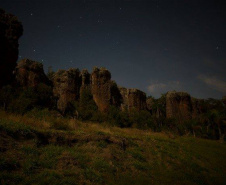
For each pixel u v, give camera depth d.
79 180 8.61
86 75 65.94
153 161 14.93
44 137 11.11
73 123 16.55
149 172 12.34
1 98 27.66
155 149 17.78
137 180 10.51
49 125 13.77
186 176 13.49
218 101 78.69
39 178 7.66
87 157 11.00
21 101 25.97
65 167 9.31
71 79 61.25
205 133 58.41
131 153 14.43
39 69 54.84
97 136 13.87
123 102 70.12
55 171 8.52
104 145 13.41
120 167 11.61
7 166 7.66
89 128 17.06
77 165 9.88
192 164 17.06
